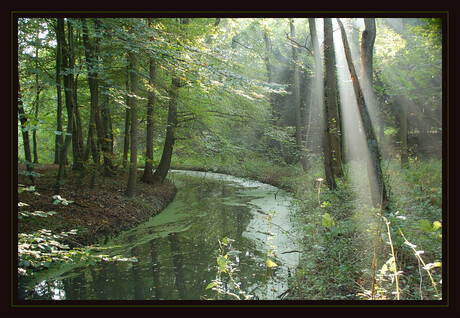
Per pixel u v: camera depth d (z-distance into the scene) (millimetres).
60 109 8711
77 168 13867
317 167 16078
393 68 14547
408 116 20156
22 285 5977
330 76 10508
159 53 7141
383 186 7293
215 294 5645
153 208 12000
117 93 8773
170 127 15156
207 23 13500
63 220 8102
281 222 9961
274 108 21125
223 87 7934
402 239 5219
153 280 6449
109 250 8016
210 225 10398
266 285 5832
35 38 9227
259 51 18859
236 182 20188
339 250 5652
